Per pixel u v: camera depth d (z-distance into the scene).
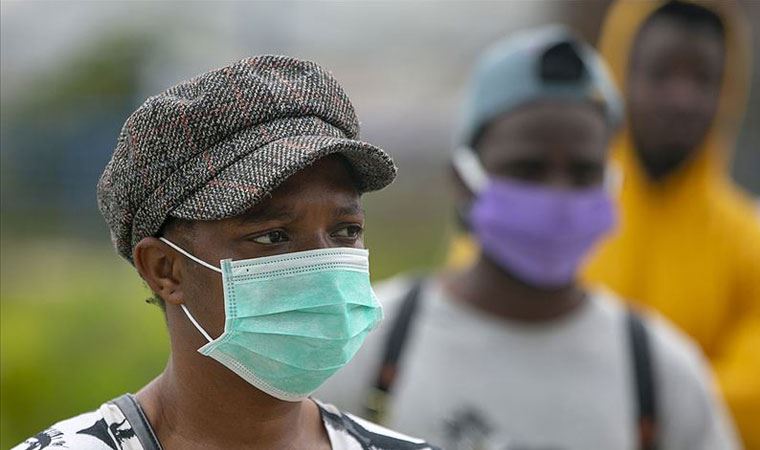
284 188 3.98
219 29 29.86
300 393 4.20
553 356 6.64
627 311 6.89
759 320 8.02
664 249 8.35
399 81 36.09
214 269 4.04
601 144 6.90
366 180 4.20
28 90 28.66
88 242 26.50
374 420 6.59
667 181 8.51
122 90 28.72
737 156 23.75
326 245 4.10
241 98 3.92
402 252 24.84
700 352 8.19
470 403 6.57
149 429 4.08
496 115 6.94
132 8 29.50
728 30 8.86
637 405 6.52
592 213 6.80
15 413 12.44
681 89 8.34
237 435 4.20
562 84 6.83
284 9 29.70
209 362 4.16
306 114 4.01
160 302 4.29
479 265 6.85
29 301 18.09
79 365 13.37
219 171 3.88
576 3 18.39
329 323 4.11
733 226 8.34
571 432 6.50
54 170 27.62
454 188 7.41
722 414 7.20
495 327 6.72
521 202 6.73
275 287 4.05
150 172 3.96
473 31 34.78
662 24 8.46
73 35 29.48
